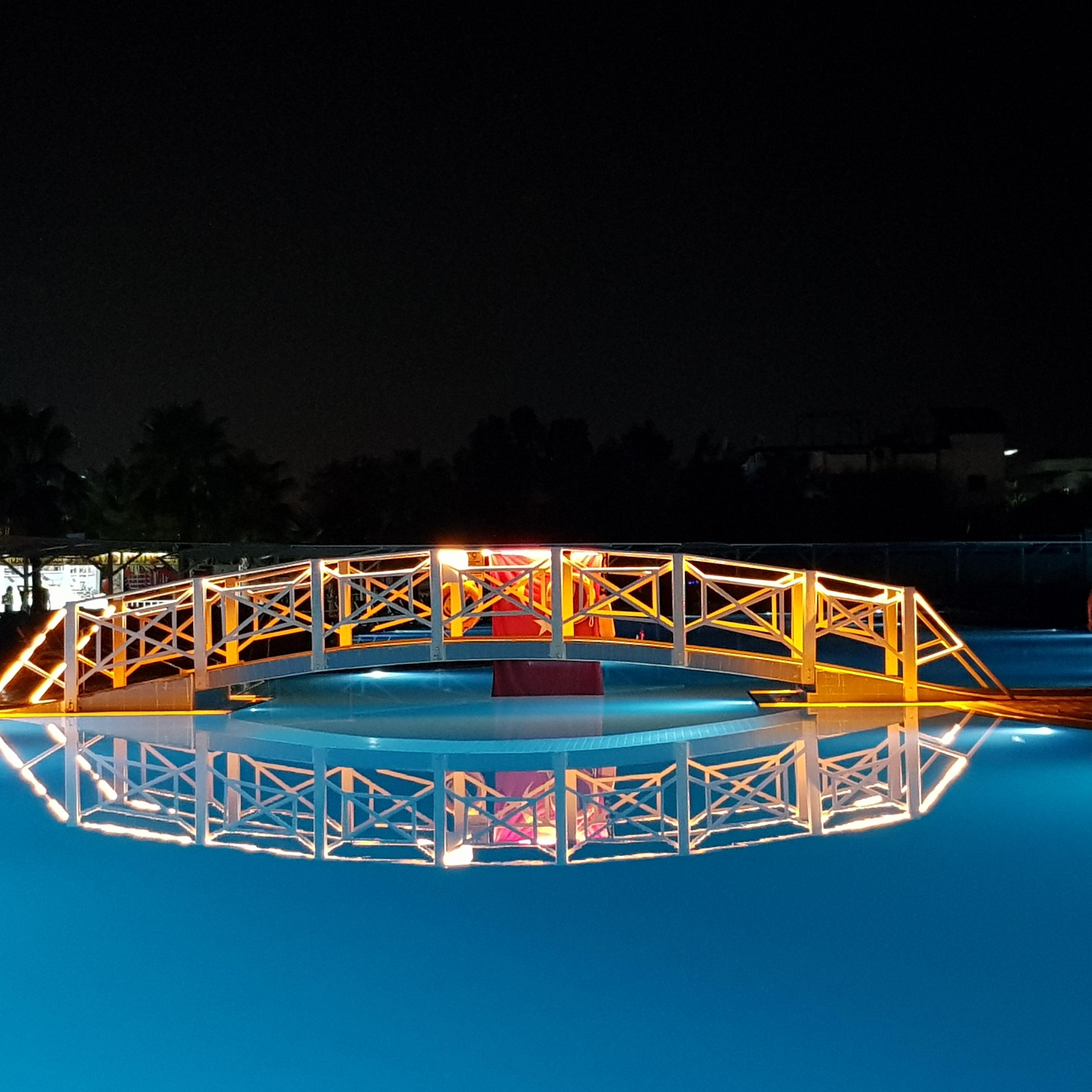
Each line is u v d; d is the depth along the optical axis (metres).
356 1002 4.71
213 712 14.77
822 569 36.25
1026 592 32.41
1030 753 10.44
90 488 53.22
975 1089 3.86
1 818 8.21
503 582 16.42
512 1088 3.92
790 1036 4.29
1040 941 5.27
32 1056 4.22
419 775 9.84
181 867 6.82
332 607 28.06
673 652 14.06
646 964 5.07
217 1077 4.04
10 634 25.31
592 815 8.10
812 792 8.77
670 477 49.50
